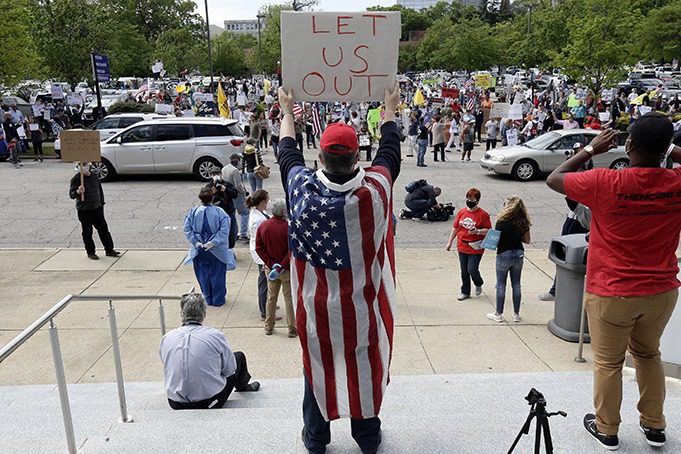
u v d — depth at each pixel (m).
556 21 45.59
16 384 6.26
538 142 18.42
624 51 29.22
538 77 55.59
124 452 3.33
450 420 3.69
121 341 7.32
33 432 3.98
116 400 5.18
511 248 7.57
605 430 3.27
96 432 3.80
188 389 4.64
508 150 18.38
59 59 32.50
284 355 6.93
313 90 2.90
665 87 44.03
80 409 4.75
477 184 17.45
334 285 2.63
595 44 28.67
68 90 36.03
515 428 3.51
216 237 8.12
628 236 3.02
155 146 17.39
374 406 2.76
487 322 7.80
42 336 7.43
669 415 3.70
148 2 94.06
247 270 9.95
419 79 68.69
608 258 3.09
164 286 9.24
